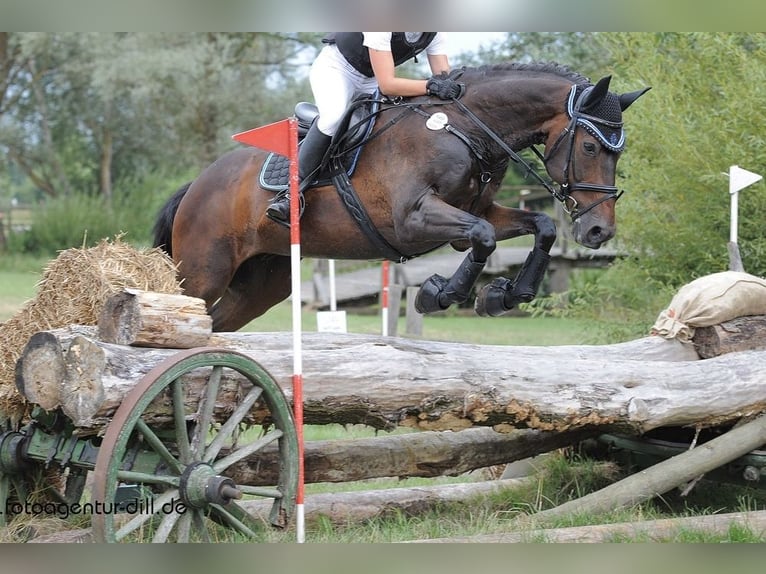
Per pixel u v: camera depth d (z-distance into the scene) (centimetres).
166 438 591
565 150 698
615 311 1310
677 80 1209
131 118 3672
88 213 3472
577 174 694
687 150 1127
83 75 3400
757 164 1109
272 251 823
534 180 752
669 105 1153
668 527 618
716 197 1146
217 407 595
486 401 649
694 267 1204
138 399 529
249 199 818
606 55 1759
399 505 732
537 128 717
